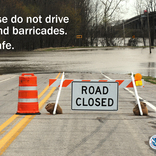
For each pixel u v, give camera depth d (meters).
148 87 33.38
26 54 121.50
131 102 23.14
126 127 15.34
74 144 12.45
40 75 48.41
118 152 11.48
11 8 169.62
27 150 11.66
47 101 23.52
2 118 17.42
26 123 16.11
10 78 44.47
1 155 11.07
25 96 18.52
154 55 104.56
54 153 11.30
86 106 18.27
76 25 191.25
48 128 15.05
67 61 83.00
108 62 78.56
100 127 15.32
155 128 15.17
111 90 18.30
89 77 44.00
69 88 32.12
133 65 69.50
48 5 189.38
